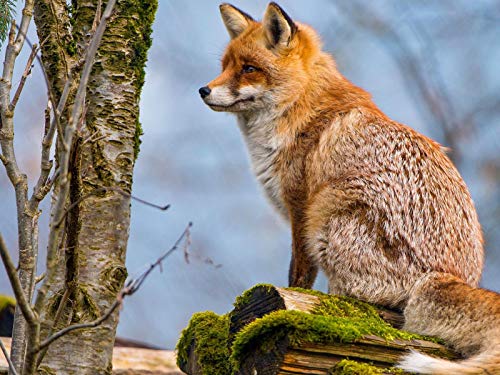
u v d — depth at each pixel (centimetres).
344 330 842
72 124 675
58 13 971
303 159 1295
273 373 823
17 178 830
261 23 1456
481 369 830
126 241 964
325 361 830
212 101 1386
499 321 917
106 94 992
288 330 830
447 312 973
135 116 1013
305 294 968
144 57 1041
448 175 1179
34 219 825
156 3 1070
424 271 1082
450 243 1118
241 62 1408
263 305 941
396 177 1148
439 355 909
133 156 1003
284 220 1377
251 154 1403
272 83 1372
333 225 1148
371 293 1093
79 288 902
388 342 865
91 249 931
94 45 690
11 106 837
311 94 1357
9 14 1032
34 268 805
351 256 1119
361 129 1235
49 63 955
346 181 1170
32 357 677
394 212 1118
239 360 869
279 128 1345
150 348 1495
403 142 1193
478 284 1157
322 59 1420
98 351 900
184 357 1068
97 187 953
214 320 1054
